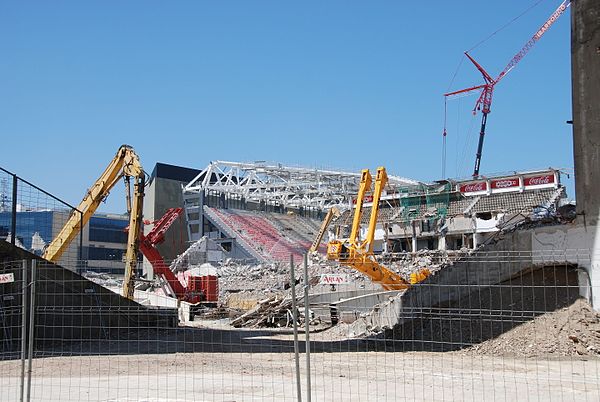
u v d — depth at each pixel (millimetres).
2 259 23891
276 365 19000
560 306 21875
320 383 15172
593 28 23500
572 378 15812
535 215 33812
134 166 37812
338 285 40375
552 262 22844
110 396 13242
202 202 115562
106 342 25953
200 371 17625
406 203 83062
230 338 28359
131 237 37250
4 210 32250
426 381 15508
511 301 22859
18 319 23594
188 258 86000
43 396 13227
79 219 38094
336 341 26906
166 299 45406
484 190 82625
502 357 20266
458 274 24672
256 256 101188
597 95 22859
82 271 38281
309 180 126562
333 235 89688
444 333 23156
